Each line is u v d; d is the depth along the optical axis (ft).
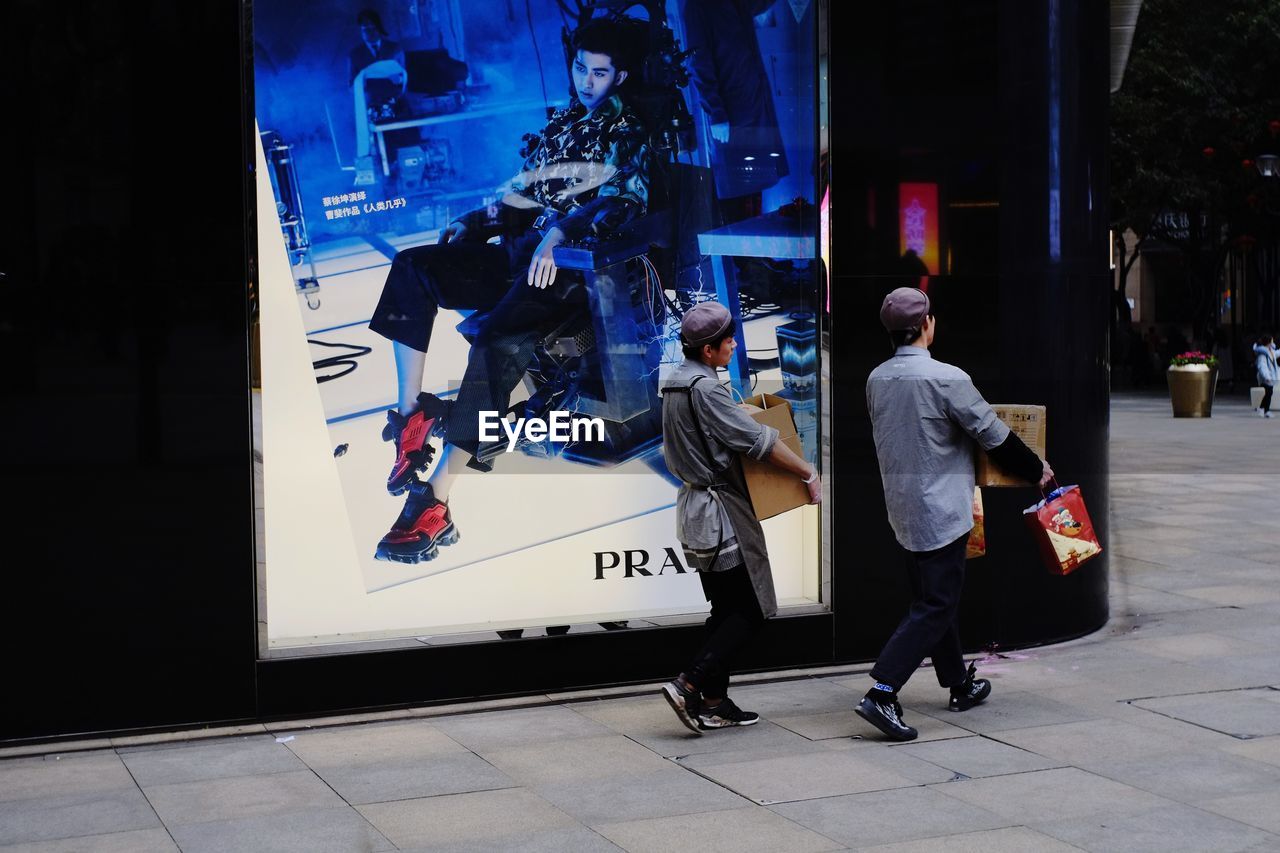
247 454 18.07
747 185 21.01
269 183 18.62
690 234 20.77
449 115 19.54
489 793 15.38
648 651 20.29
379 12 19.11
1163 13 99.60
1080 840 13.60
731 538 17.30
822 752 16.87
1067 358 22.81
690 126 20.74
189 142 17.60
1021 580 22.54
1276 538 34.58
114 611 17.67
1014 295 22.11
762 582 17.51
